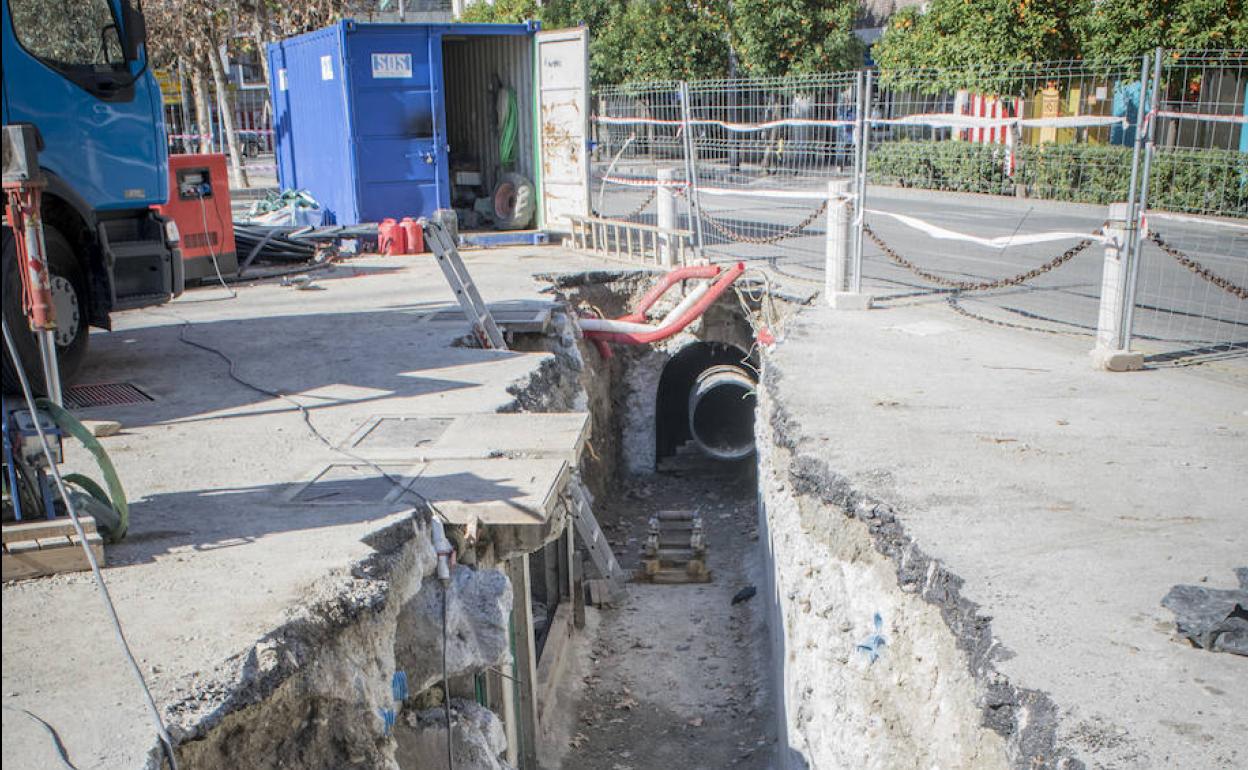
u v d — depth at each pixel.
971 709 4.48
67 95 7.84
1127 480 6.45
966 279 13.82
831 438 7.42
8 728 3.58
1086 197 19.42
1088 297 12.65
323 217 17.97
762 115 18.14
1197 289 13.00
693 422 14.37
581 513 10.55
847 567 6.34
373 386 8.55
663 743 8.77
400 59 16.23
